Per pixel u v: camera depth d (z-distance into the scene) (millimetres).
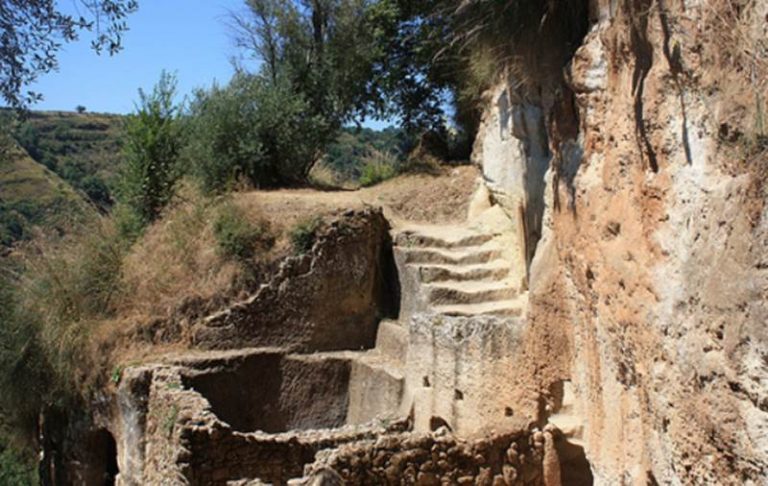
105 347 10508
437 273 10531
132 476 9391
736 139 4223
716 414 4270
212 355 10492
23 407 11234
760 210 3912
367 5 16891
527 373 7512
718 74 4410
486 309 9594
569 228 6730
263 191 14047
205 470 7934
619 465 5844
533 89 7852
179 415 8172
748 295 3934
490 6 6852
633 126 5426
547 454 7137
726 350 4113
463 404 8430
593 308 6285
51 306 10930
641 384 5340
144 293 11078
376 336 11461
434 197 13352
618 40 5625
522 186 9570
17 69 5262
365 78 17031
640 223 5340
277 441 8234
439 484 7043
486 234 11180
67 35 5387
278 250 11305
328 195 13422
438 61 14820
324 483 5949
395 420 9156
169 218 12359
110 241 11953
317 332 11195
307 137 15461
